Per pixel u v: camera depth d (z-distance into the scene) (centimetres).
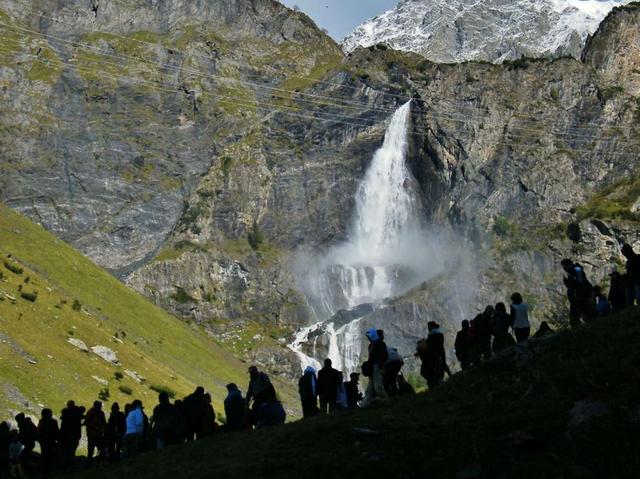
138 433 4697
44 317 10381
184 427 4616
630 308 4272
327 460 3525
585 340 3984
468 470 3253
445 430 3572
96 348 10456
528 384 3750
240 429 4619
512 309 4481
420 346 4438
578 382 3591
